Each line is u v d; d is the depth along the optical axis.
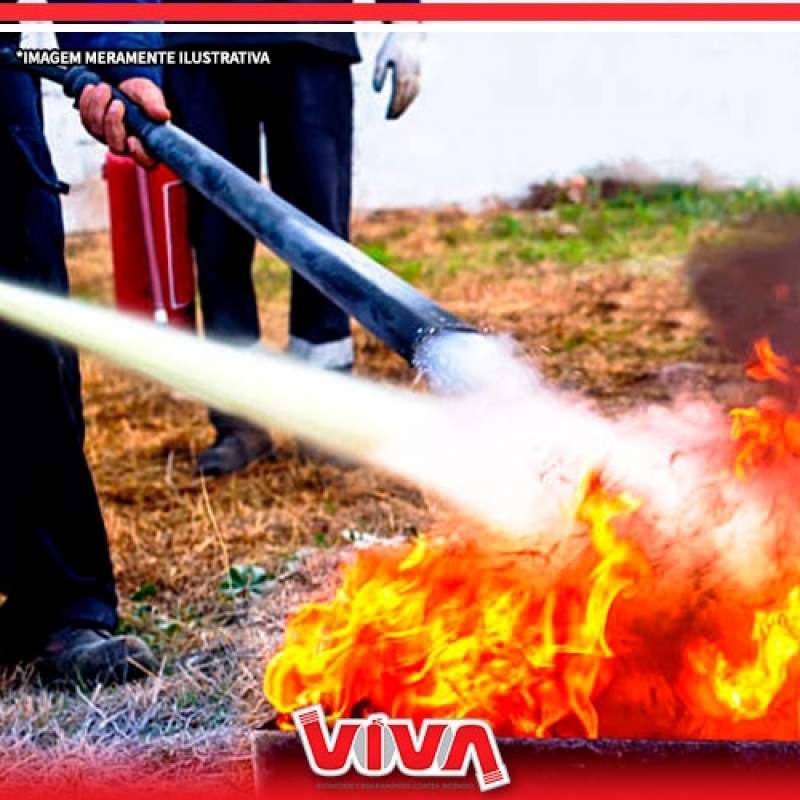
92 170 9.45
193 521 5.05
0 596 4.66
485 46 11.00
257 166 5.98
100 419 6.69
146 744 3.18
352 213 10.92
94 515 3.69
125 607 4.21
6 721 3.32
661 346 7.10
